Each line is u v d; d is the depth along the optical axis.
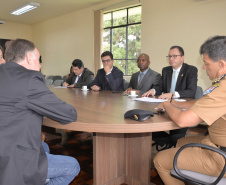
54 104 1.05
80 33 6.91
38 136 1.04
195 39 4.22
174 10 4.50
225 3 3.77
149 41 5.01
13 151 0.96
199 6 4.11
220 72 1.13
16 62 1.08
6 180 0.94
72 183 1.93
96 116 1.32
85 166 2.27
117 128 1.14
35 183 1.02
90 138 3.22
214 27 3.94
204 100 1.09
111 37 6.28
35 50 1.13
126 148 1.82
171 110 1.25
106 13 6.32
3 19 8.23
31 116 1.01
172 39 4.58
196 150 1.18
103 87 3.40
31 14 7.42
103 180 1.73
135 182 1.79
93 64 6.57
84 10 6.66
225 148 1.10
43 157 1.08
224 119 1.07
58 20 7.78
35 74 1.01
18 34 9.01
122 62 6.07
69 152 2.67
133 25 5.71
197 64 4.21
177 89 2.51
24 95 0.96
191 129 3.81
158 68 4.89
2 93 0.95
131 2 5.34
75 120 1.19
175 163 1.13
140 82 3.29
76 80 4.28
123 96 2.38
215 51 1.11
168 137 2.20
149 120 1.21
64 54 7.70
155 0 4.81
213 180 1.09
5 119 0.96
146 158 1.71
